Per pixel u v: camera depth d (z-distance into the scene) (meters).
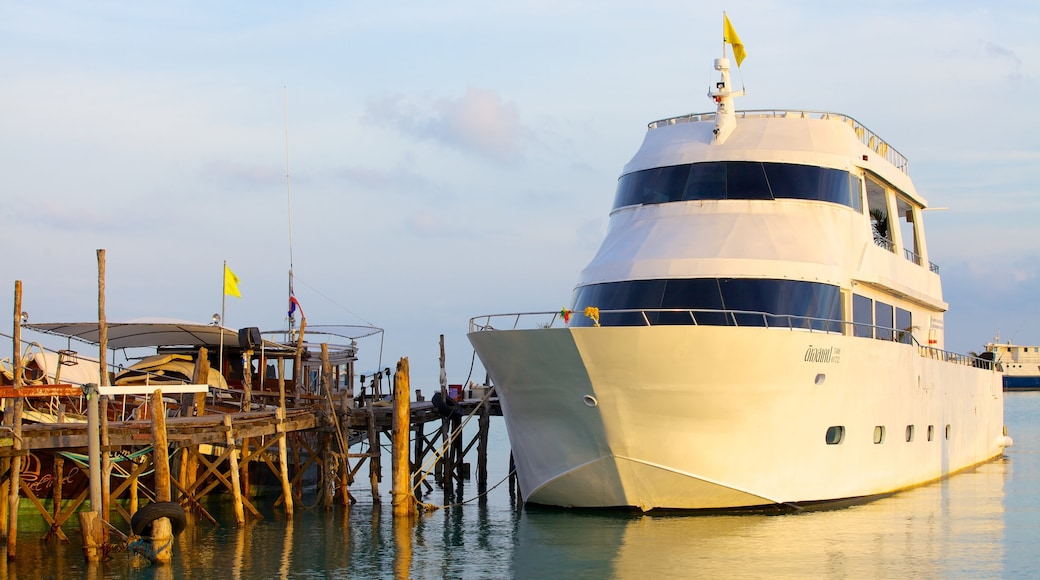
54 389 25.06
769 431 28.25
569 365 27.12
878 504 32.25
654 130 34.12
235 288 39.06
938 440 38.72
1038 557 25.64
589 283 31.11
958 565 24.88
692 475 27.98
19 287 25.36
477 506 34.69
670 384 26.94
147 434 27.31
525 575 24.33
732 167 31.45
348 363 43.50
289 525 30.70
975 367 45.00
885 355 32.59
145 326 35.97
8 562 25.31
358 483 45.06
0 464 26.23
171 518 25.95
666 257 29.95
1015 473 41.50
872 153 35.25
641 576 23.89
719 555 25.39
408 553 26.83
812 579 23.67
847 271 31.12
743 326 27.42
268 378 41.69
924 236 42.44
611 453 28.02
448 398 39.38
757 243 29.84
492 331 28.12
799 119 32.94
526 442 29.67
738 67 33.72
